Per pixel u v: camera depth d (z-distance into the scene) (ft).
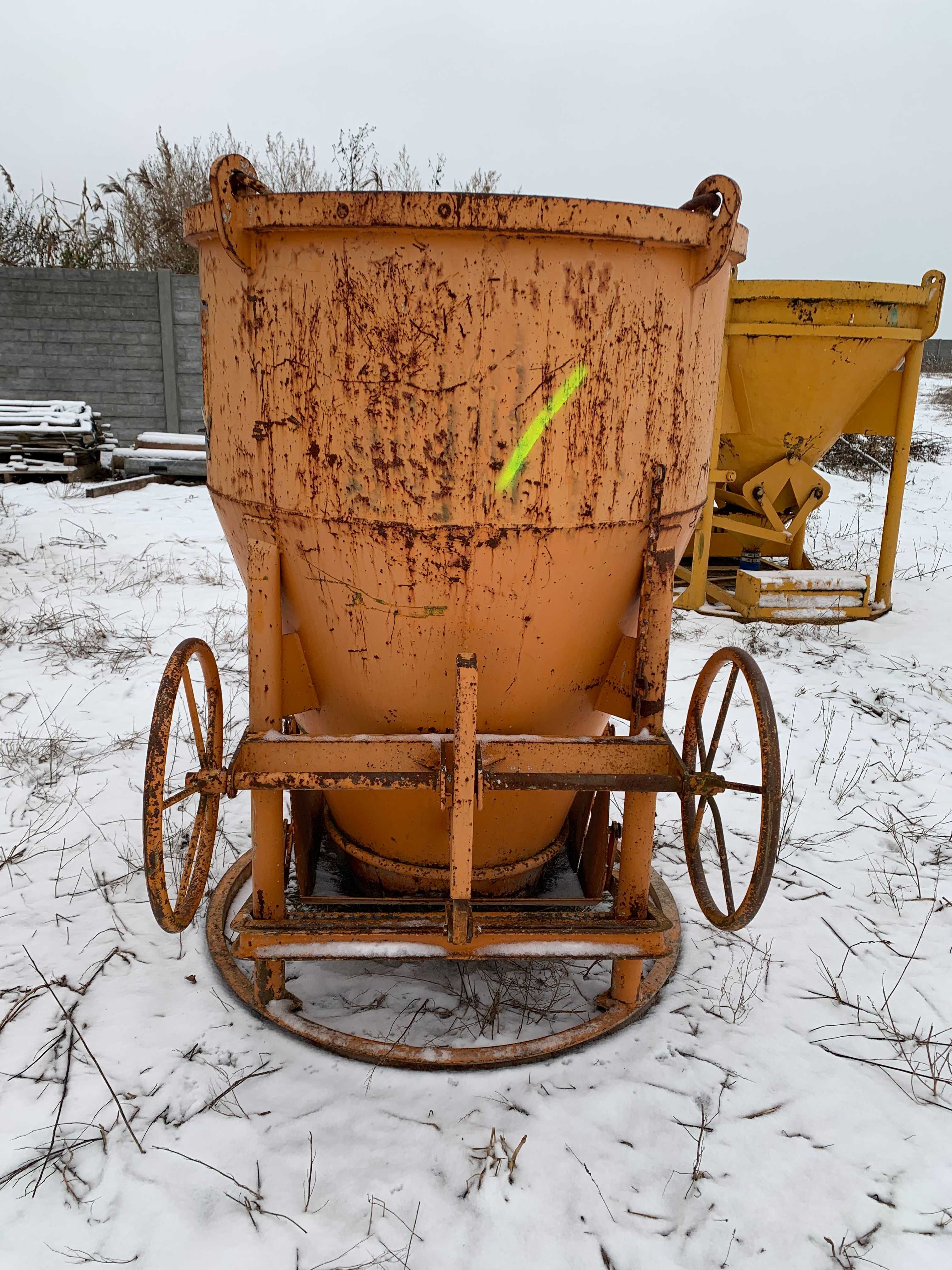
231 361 7.11
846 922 10.21
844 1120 7.36
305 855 9.60
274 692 7.68
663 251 6.61
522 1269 5.96
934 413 79.61
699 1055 8.04
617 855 11.13
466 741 6.84
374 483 6.62
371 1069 7.66
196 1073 7.52
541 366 6.32
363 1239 6.09
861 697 17.53
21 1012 8.14
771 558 27.04
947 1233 6.38
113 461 38.19
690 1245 6.21
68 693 16.07
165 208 57.00
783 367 19.74
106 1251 5.97
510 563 6.81
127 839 11.32
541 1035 8.34
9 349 40.45
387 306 6.21
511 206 5.87
